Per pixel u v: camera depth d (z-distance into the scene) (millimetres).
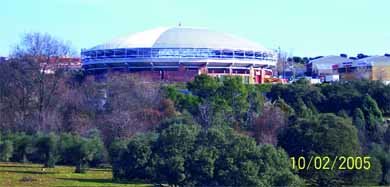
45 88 196375
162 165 106250
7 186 108250
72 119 178750
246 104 176875
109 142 154875
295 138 121875
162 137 108375
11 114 186250
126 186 111125
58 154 142625
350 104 190000
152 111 176750
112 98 191625
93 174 131000
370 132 156750
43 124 176125
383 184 125625
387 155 127875
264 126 156625
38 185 111000
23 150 148500
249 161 102438
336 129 120188
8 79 198250
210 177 103812
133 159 110688
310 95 197625
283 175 103188
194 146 106250
